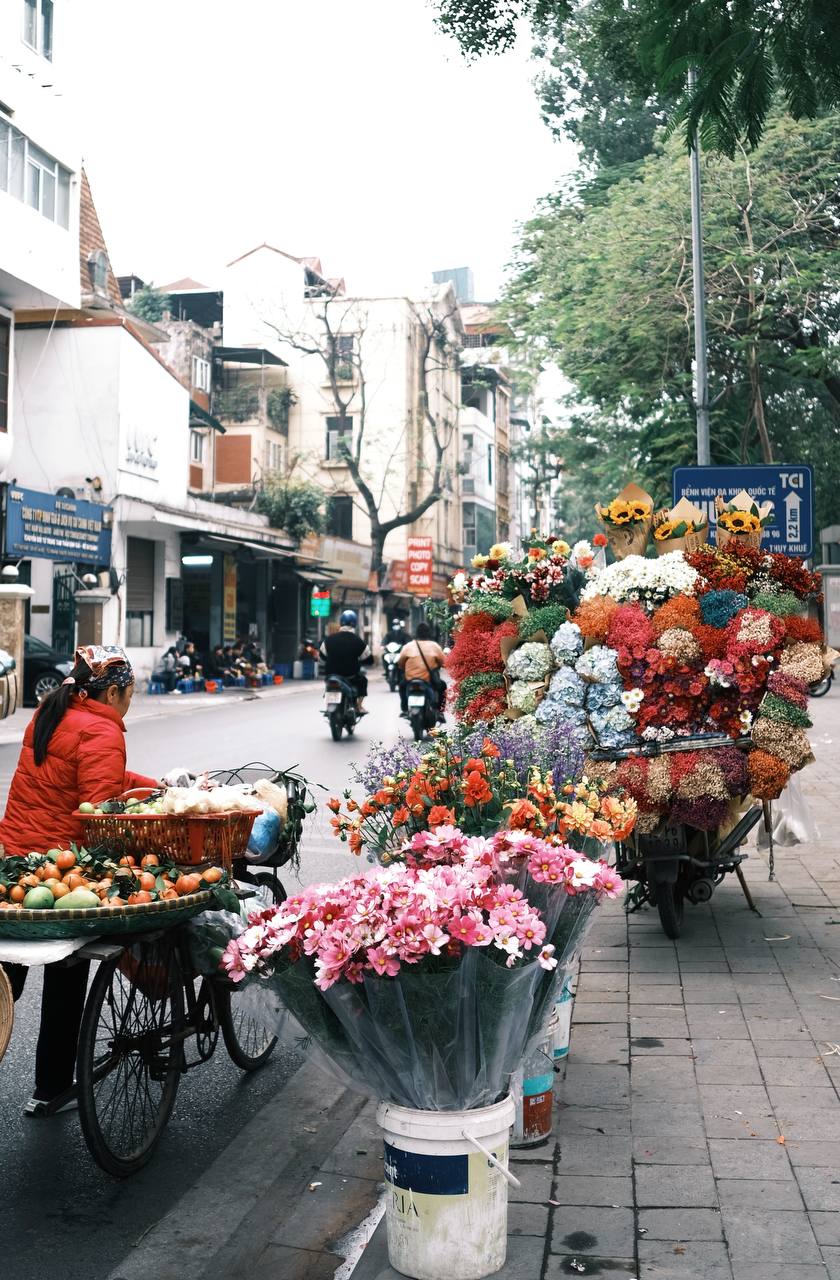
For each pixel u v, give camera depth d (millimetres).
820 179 23578
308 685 38719
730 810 6914
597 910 4105
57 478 29266
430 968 3287
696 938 6895
